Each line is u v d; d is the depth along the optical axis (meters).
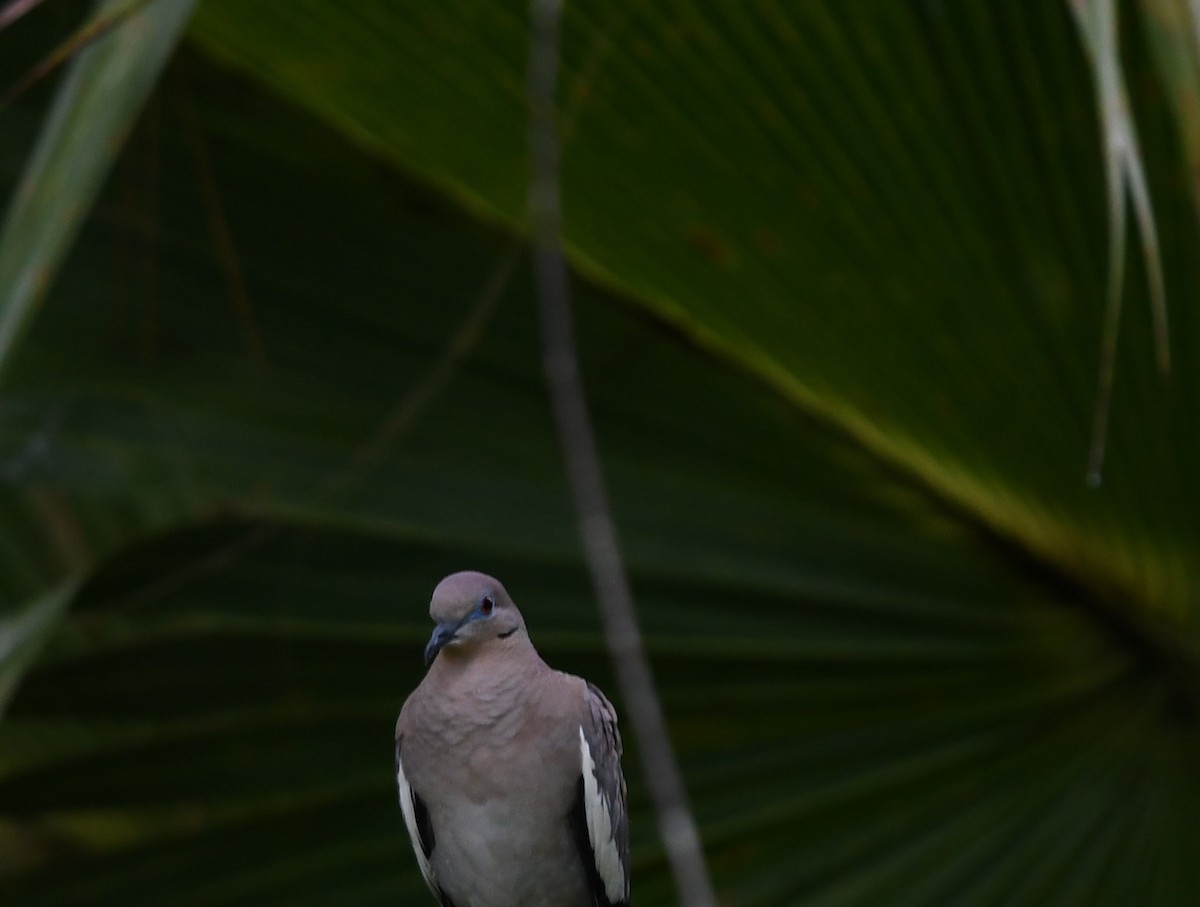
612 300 9.81
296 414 10.41
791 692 10.37
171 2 4.89
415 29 8.05
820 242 8.58
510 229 9.67
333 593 10.20
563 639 10.30
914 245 8.38
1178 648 10.06
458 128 8.79
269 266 10.31
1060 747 10.36
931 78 7.44
